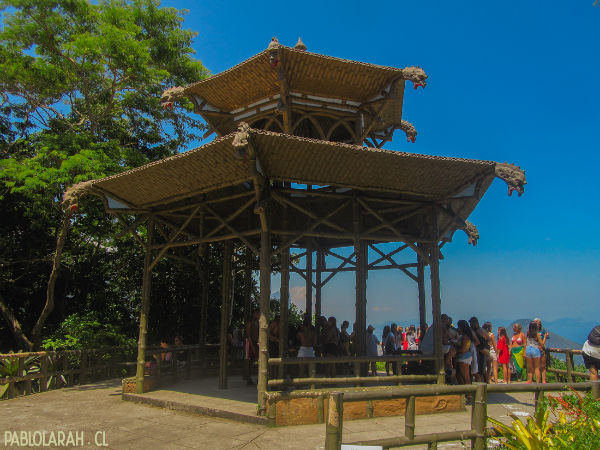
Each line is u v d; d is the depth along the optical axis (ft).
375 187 26.35
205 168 24.93
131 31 48.32
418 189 27.14
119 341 45.19
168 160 24.75
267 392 23.04
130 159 49.98
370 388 25.38
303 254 43.62
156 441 19.88
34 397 31.09
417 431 21.25
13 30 45.75
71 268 55.11
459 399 26.58
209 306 59.72
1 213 51.52
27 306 54.65
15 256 52.44
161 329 57.77
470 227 33.27
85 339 41.70
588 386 15.88
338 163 23.89
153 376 31.73
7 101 52.90
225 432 21.27
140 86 50.47
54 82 48.60
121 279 58.49
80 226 52.26
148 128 58.49
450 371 28.66
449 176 25.89
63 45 45.70
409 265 36.40
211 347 45.21
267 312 24.06
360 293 28.99
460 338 28.53
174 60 54.34
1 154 51.83
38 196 44.04
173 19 55.26
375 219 35.78
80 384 37.06
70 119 53.52
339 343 36.17
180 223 36.81
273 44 28.76
